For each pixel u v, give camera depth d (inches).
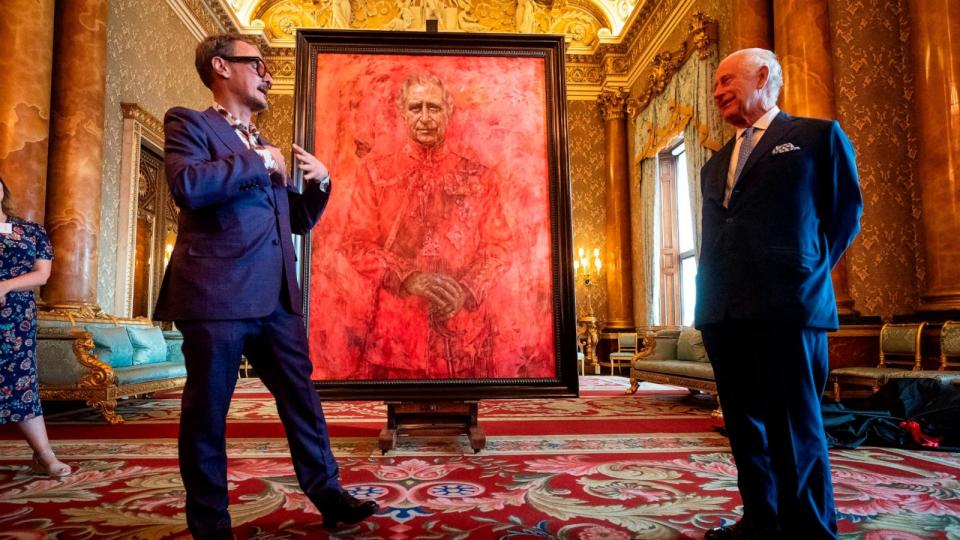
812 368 68.2
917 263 213.6
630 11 477.7
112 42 291.6
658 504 90.4
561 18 491.5
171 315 65.9
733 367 74.2
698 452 131.2
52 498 94.2
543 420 183.3
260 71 75.5
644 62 437.4
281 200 75.6
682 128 356.8
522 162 144.0
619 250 457.4
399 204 141.0
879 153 218.2
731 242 71.2
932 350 190.7
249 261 68.3
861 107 220.8
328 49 144.3
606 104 476.4
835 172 68.2
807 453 64.3
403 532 77.7
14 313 107.6
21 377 107.3
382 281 138.3
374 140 142.6
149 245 337.1
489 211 141.9
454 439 148.5
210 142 67.9
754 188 70.6
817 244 68.4
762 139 72.5
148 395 263.9
